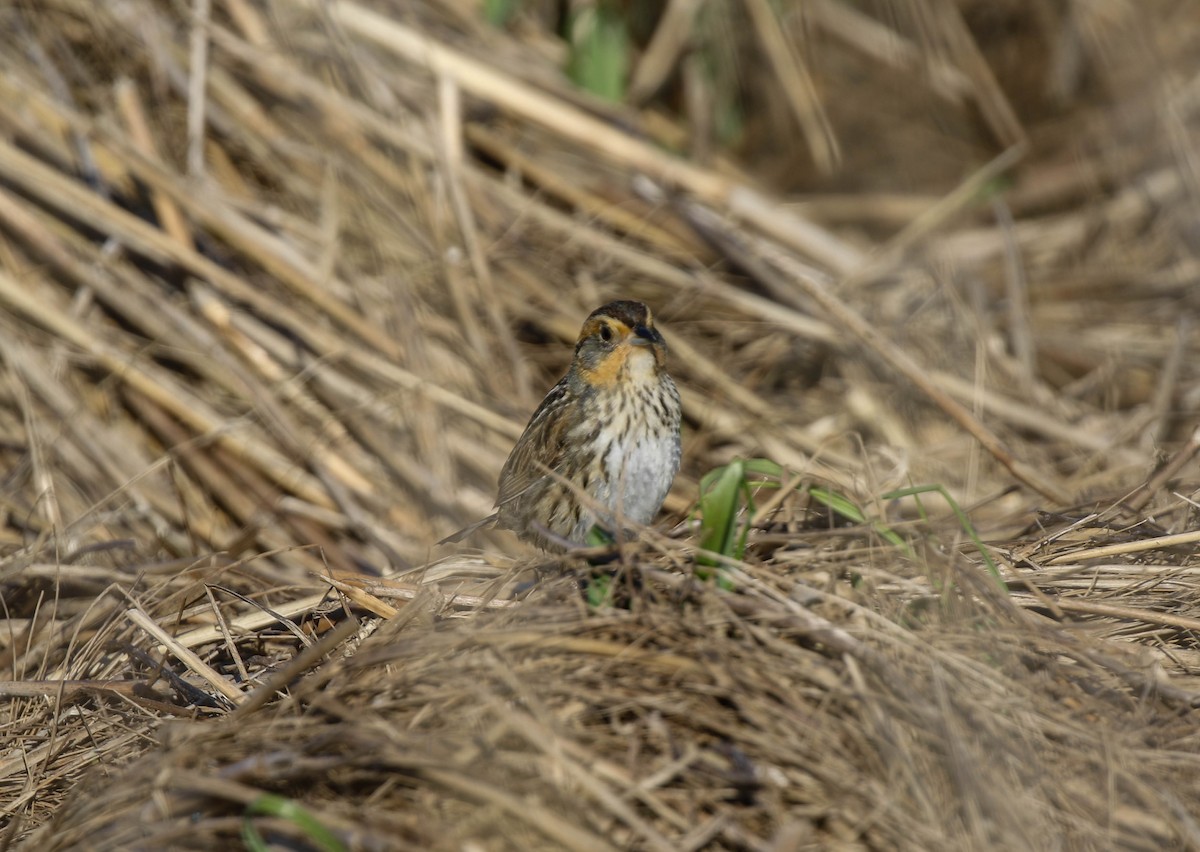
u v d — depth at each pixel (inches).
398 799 232.5
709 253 560.7
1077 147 673.6
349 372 494.0
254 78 556.1
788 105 681.0
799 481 318.0
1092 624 290.0
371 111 549.3
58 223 505.7
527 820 219.5
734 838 223.9
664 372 380.8
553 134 598.9
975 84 684.1
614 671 255.4
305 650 302.8
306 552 448.8
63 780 296.2
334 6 573.9
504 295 533.6
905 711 244.7
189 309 501.0
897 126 680.4
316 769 234.5
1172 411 502.3
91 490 454.9
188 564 385.1
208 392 489.1
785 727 242.8
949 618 275.3
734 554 281.9
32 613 387.9
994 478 470.0
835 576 283.9
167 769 239.9
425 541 458.0
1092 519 344.8
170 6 565.6
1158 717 261.1
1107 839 236.2
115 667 335.6
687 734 243.9
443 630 281.6
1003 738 246.2
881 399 507.5
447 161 541.3
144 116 534.3
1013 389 525.3
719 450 501.0
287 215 534.3
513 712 237.9
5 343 473.1
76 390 477.4
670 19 664.4
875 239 636.7
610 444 375.6
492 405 494.0
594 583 283.9
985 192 650.8
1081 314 586.6
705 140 662.5
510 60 626.8
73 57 546.0
